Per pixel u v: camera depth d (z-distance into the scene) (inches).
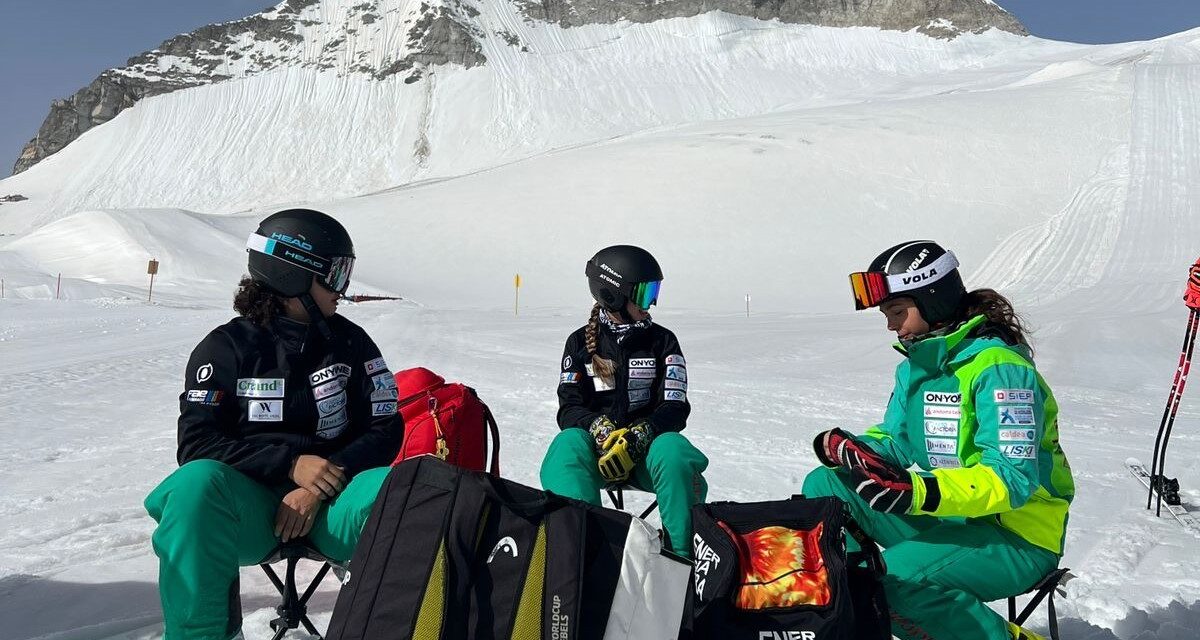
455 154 7165.4
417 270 2453.2
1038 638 111.8
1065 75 4665.4
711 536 102.3
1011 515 112.9
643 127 7313.0
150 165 7583.7
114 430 306.5
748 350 711.1
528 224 2721.5
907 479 104.6
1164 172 2437.3
